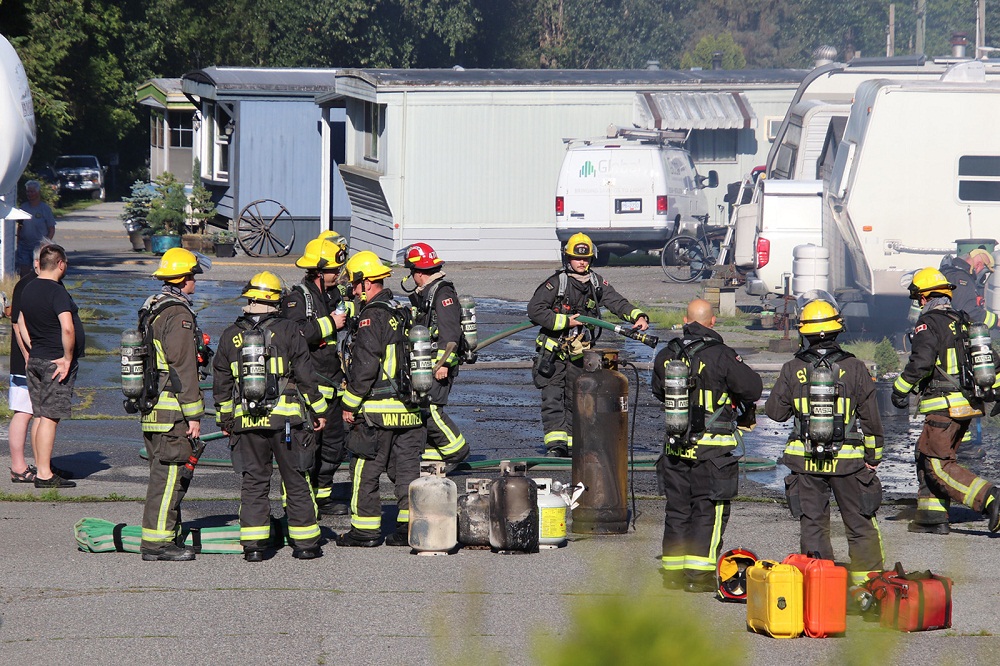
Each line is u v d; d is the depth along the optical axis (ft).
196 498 114.52
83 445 135.95
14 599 83.25
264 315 93.04
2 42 161.17
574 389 103.30
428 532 95.76
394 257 353.51
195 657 71.87
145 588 86.33
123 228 491.72
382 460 98.58
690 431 85.30
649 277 326.85
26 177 555.28
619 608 46.65
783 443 144.05
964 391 101.71
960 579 89.51
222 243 379.55
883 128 216.95
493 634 75.56
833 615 75.77
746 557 86.38
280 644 74.23
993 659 71.56
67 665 70.38
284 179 390.01
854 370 84.48
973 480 101.35
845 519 85.92
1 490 115.14
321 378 107.55
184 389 91.81
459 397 172.35
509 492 95.81
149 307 92.79
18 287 115.44
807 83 285.43
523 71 378.73
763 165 372.99
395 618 79.36
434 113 350.43
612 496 102.47
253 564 93.20
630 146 331.98
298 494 94.27
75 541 98.84
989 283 195.93
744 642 75.10
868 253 219.20
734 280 264.93
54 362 114.52
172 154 482.69
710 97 366.02
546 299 127.34
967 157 216.54
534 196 360.28
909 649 73.67
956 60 281.95
